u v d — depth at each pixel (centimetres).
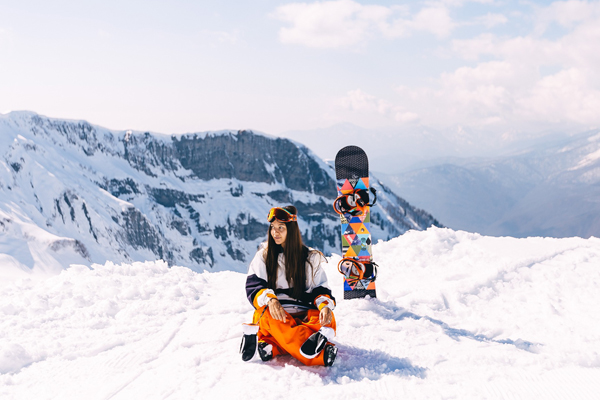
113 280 616
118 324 469
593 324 430
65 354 380
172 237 15088
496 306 523
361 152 537
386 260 745
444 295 554
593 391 270
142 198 15900
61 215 11488
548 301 505
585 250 690
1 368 353
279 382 294
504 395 271
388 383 293
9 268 5394
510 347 376
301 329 324
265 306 333
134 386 307
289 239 338
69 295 560
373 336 405
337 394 272
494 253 707
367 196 530
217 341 402
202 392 284
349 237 540
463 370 322
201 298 583
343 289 577
